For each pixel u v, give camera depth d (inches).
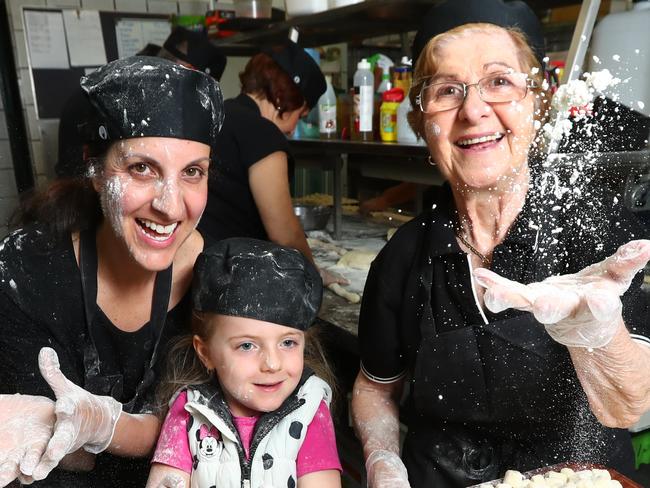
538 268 38.8
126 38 138.0
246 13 109.8
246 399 40.3
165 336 45.2
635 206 52.6
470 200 40.4
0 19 130.8
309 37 106.7
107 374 44.5
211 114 39.8
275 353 40.3
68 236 43.6
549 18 84.6
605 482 33.9
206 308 41.6
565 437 40.1
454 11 38.7
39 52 130.8
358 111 88.7
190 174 39.6
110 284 43.0
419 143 71.3
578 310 28.9
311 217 107.8
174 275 45.8
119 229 39.2
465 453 42.1
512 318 38.7
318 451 41.0
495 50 37.3
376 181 126.0
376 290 44.9
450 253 40.3
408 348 44.1
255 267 40.7
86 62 135.2
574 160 41.0
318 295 43.6
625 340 31.6
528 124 38.3
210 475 39.2
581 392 38.2
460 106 38.3
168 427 41.8
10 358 43.1
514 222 39.5
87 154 40.9
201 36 89.7
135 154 37.3
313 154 103.7
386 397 48.2
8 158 136.9
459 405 40.8
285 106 82.2
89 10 133.2
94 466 44.8
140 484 46.1
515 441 41.1
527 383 38.6
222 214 72.7
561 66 66.6
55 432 32.7
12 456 32.2
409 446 45.1
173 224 39.2
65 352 43.6
